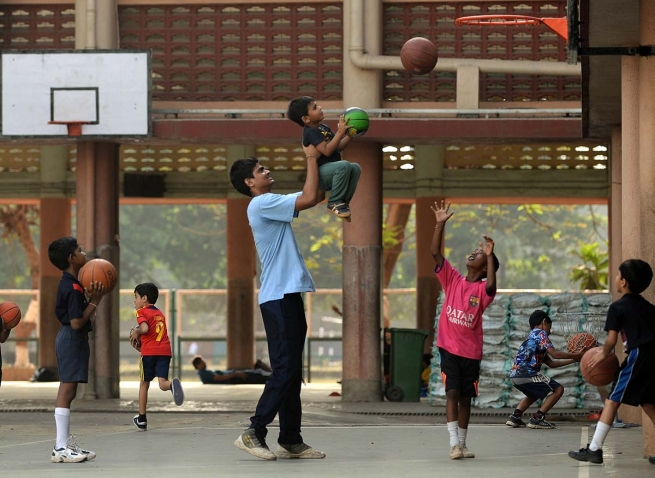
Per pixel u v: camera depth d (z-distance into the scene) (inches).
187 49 874.8
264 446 436.5
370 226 864.3
